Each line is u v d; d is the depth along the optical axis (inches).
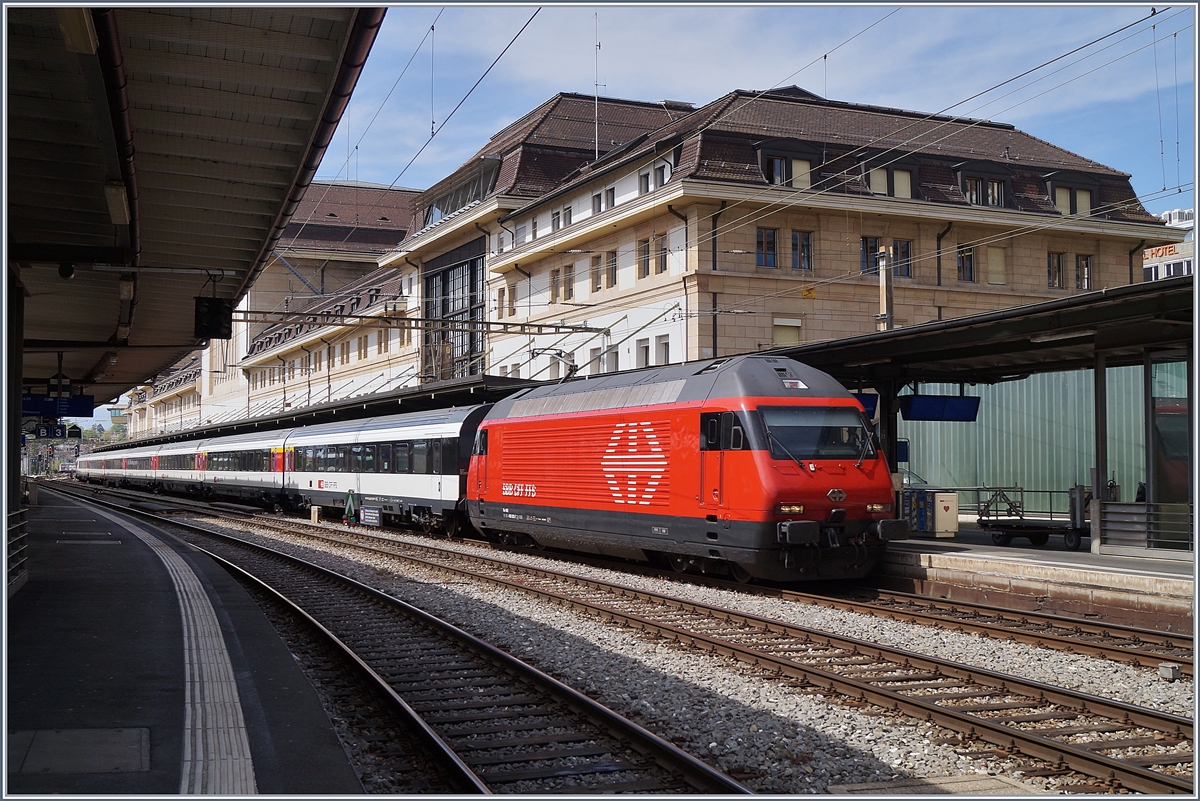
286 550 944.3
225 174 542.6
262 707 327.0
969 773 278.2
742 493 601.3
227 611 517.7
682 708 344.5
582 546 786.2
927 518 823.1
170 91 444.5
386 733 317.1
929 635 475.2
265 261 724.7
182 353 1309.1
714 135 1460.4
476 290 1977.1
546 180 1866.4
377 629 504.7
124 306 857.5
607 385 775.7
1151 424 625.6
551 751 295.0
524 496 844.6
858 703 346.0
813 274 1494.8
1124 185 1743.4
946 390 1379.2
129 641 431.8
